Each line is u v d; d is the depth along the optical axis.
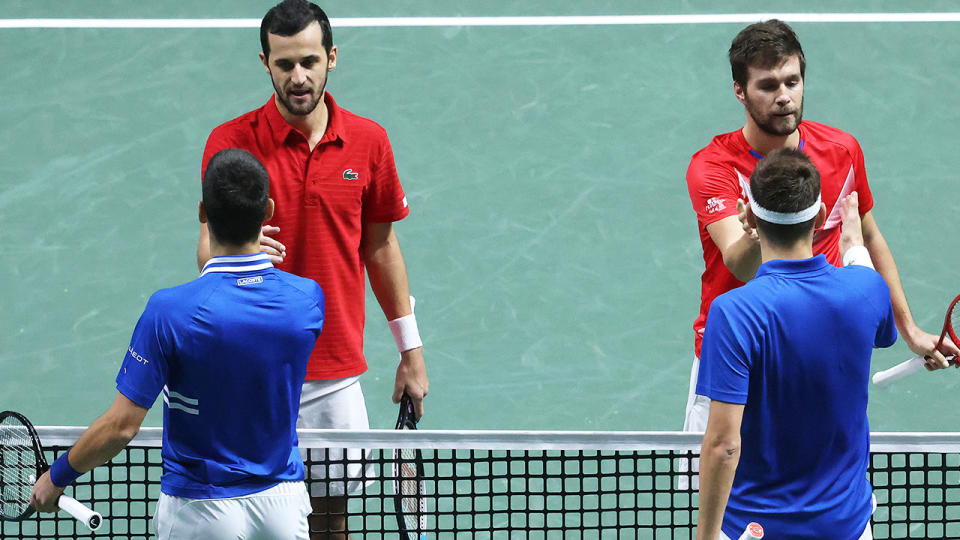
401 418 19.05
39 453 14.84
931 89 38.09
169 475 14.24
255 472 14.16
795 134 18.16
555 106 38.06
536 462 23.70
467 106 38.16
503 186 34.34
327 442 15.43
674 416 26.00
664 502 22.39
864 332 13.20
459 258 31.42
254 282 13.92
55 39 41.44
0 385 27.11
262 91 38.91
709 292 18.97
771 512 13.51
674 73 39.50
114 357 28.06
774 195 13.16
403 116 37.72
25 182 34.53
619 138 36.41
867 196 18.81
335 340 18.66
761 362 13.03
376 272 19.38
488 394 26.73
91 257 31.56
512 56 40.66
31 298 30.00
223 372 13.68
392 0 44.06
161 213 33.34
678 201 33.56
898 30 41.00
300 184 18.06
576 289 30.30
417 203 33.66
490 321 29.20
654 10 42.78
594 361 27.83
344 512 16.06
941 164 34.72
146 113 37.75
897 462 23.84
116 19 42.59
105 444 13.66
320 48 17.28
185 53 40.78
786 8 42.53
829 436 13.31
